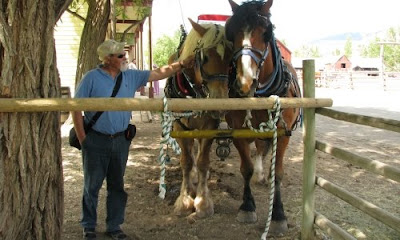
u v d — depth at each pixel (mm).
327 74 31422
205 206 4551
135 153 7633
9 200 2648
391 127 2756
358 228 4199
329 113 3408
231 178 6000
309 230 3797
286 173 6266
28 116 2695
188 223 4383
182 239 3998
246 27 3588
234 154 7547
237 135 3605
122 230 4148
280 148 4070
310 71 3576
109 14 9562
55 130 2920
